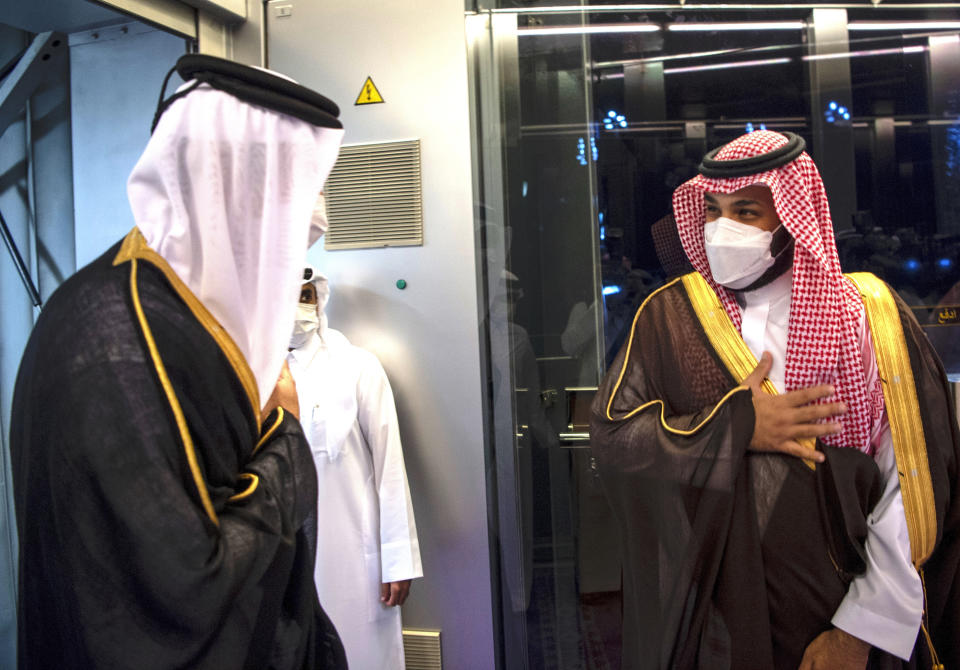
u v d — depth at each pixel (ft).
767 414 5.02
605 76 7.29
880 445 5.16
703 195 5.49
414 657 7.39
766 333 5.36
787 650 5.08
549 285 7.35
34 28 7.81
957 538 5.10
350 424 6.79
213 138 3.38
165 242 3.33
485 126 7.34
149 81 7.80
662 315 5.73
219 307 3.39
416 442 7.39
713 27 7.21
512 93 7.32
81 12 7.38
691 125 7.27
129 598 2.98
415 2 7.30
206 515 3.07
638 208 7.32
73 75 8.02
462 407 7.29
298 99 3.61
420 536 7.39
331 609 6.71
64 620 3.10
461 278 7.27
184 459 3.08
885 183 7.11
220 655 3.11
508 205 7.34
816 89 7.13
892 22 7.06
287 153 3.53
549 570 7.30
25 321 8.20
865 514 5.03
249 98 3.47
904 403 4.99
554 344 7.35
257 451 3.68
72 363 3.08
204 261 3.33
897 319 5.16
